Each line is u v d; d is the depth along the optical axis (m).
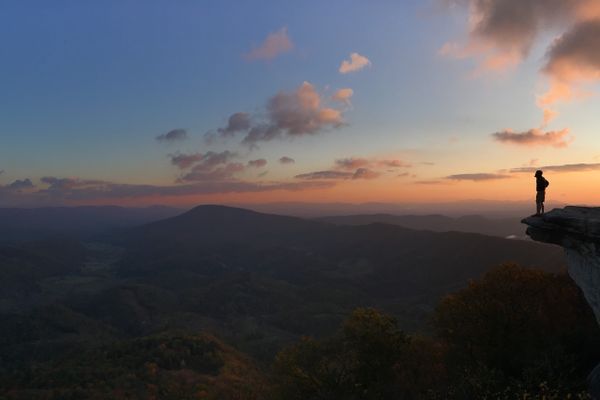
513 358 30.38
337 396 37.25
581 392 20.78
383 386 37.22
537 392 23.47
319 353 42.53
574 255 22.34
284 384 40.03
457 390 27.31
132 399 124.69
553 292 35.44
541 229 24.03
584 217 21.02
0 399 124.31
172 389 135.00
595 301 20.89
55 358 194.88
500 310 34.97
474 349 35.25
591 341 27.39
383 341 38.25
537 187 25.03
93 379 139.12
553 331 32.69
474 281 38.72
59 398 122.75
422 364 38.00
